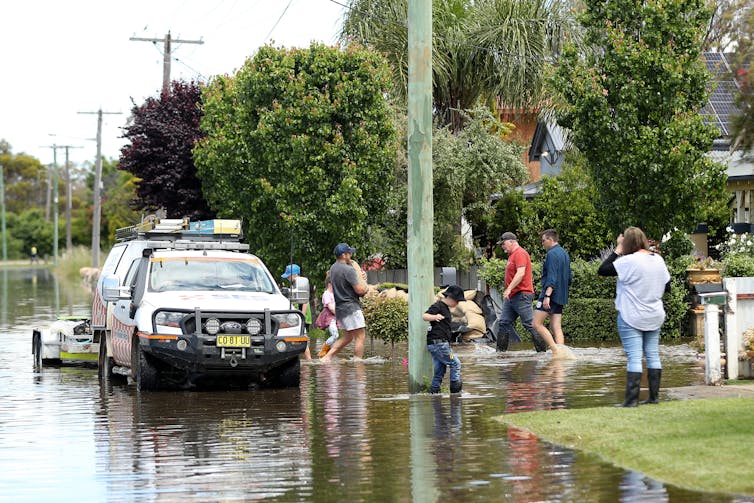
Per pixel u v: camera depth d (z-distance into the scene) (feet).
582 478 42.01
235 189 140.46
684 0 105.09
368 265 160.97
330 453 49.55
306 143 127.34
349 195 127.13
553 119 154.71
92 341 94.48
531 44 151.74
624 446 46.44
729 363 68.95
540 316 91.04
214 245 87.10
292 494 41.29
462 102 159.22
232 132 138.92
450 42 153.89
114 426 60.08
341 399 69.46
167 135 168.96
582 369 81.56
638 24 108.06
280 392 74.79
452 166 145.79
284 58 130.93
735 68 62.69
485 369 83.30
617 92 106.42
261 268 83.41
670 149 103.71
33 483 44.42
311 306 135.44
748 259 113.70
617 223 109.19
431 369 71.41
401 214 155.33
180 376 81.97
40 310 194.08
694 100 106.52
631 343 57.88
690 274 108.78
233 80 147.23
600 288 110.63
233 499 40.68
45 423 61.67
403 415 60.75
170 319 75.10
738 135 62.03
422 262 71.20
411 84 71.05
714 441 45.75
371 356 100.94
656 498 38.27
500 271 115.85
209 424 59.98
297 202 130.11
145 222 90.02
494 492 40.37
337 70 130.21
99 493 42.29
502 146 148.87
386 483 42.65
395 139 133.08
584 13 110.01
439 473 44.06
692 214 106.32
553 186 141.69
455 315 113.50
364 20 153.28
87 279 328.90
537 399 65.21
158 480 44.47
